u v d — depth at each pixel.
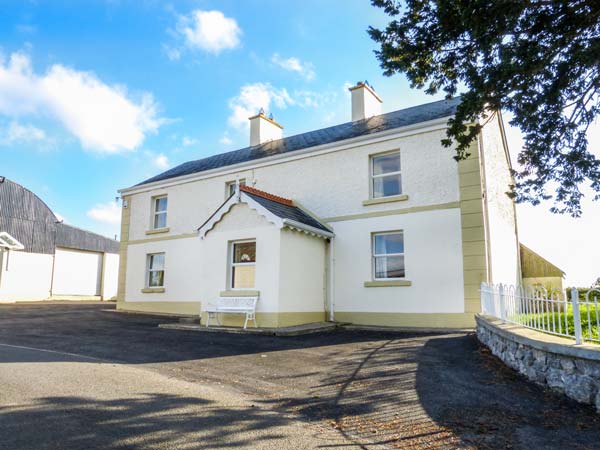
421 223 11.80
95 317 14.48
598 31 6.63
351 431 4.04
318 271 12.73
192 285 16.09
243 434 3.78
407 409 4.66
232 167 15.87
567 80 6.86
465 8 6.25
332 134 15.64
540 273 16.44
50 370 5.89
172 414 4.23
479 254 10.86
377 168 13.12
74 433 3.60
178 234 16.95
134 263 18.09
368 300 12.29
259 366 6.77
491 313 8.56
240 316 11.40
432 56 7.42
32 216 26.98
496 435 3.89
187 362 7.05
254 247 11.72
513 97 6.96
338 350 8.02
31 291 26.36
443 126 11.74
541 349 5.20
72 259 29.48
